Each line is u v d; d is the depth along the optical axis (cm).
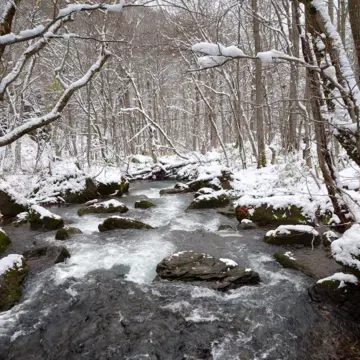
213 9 1602
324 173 616
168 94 3394
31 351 472
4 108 1741
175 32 1638
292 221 895
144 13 1385
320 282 561
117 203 1185
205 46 325
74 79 1948
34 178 1576
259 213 956
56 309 566
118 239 880
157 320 527
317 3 437
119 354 458
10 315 549
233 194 1312
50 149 1627
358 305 514
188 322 518
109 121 2478
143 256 765
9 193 1154
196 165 1867
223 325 508
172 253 775
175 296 588
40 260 748
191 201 1305
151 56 2452
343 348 446
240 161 1905
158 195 1503
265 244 795
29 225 1034
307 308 535
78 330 511
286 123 1112
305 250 736
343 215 684
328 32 429
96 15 1354
